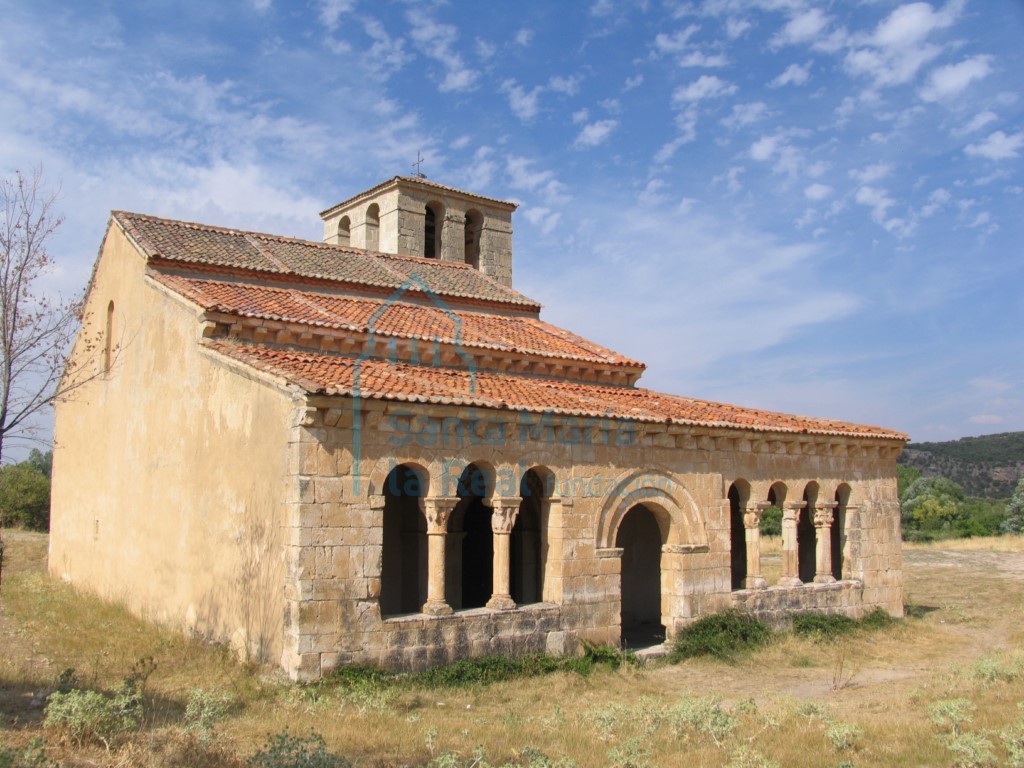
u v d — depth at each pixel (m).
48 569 30.45
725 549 21.45
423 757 11.29
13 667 14.55
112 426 24.14
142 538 21.11
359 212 32.31
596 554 18.94
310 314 20.58
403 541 22.89
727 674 18.44
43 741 10.30
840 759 11.47
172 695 13.78
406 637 15.91
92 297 27.16
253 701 13.68
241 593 16.38
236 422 17.14
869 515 25.23
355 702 13.91
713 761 11.38
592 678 17.17
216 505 17.59
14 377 16.88
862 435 24.44
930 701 15.10
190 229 25.70
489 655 17.00
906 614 26.62
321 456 15.23
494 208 33.19
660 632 24.08
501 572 17.69
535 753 11.10
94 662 15.87
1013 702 14.34
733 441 21.91
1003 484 109.69
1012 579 35.22
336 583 15.15
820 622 22.58
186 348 19.48
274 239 27.34
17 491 50.94
